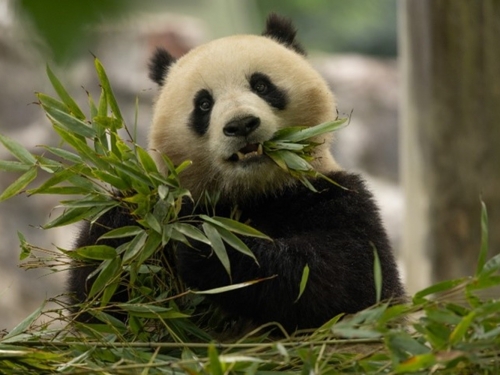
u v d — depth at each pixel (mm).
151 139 8164
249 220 7184
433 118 12227
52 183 5965
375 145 26875
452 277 12508
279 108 7746
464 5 11805
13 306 19641
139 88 23594
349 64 29156
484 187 12188
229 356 4418
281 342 4781
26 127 21922
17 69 21844
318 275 6633
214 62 7715
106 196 6176
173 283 6602
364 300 6852
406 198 13047
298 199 7531
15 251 20609
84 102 21469
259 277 6516
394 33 31109
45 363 5203
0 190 21156
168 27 23500
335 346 5051
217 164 7465
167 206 6004
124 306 5730
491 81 11945
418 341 4781
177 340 5703
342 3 28875
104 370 4578
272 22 8961
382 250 7281
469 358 4148
